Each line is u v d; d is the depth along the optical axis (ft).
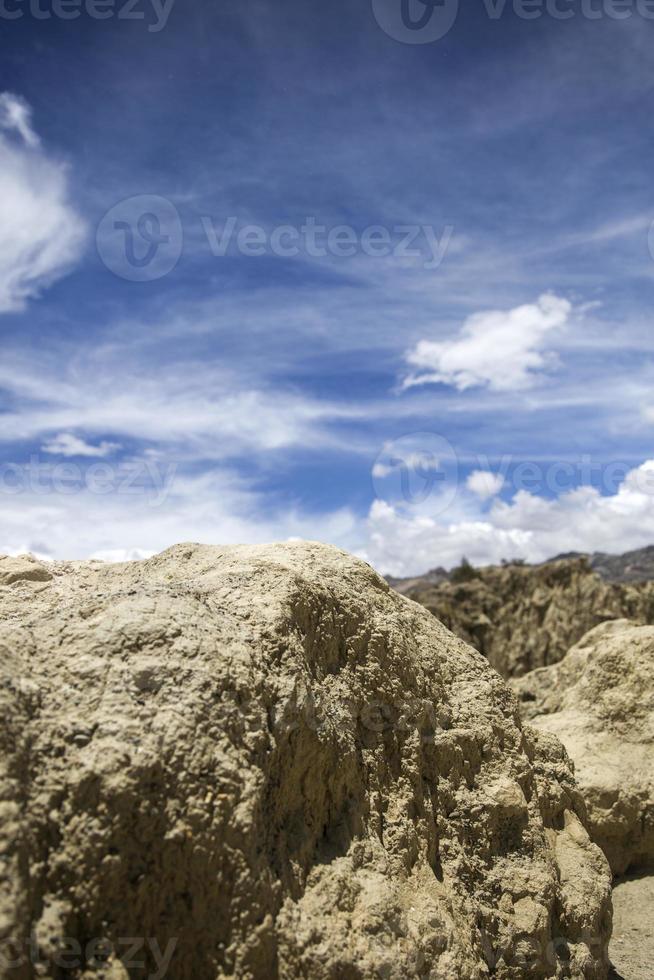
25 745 13.78
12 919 11.89
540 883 20.12
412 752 19.80
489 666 24.52
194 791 14.43
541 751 24.86
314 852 16.76
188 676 15.61
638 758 33.81
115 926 13.46
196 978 13.84
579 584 127.95
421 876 18.22
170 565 22.62
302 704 17.16
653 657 36.35
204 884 14.10
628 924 27.94
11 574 21.83
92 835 13.51
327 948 15.06
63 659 15.60
